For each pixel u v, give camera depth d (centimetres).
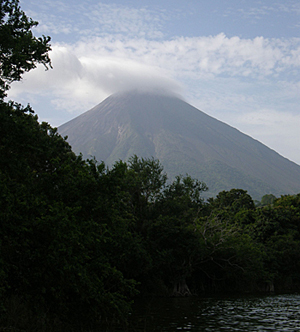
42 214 1600
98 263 1897
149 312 2695
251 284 4856
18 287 1686
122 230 2219
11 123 1712
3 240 1542
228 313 2681
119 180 1975
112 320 1902
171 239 3888
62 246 1588
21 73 1869
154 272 3909
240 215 6019
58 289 1714
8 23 1883
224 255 4444
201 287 4525
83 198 1894
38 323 1578
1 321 1486
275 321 2330
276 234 5756
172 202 4138
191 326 2127
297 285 5619
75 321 1811
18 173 1727
